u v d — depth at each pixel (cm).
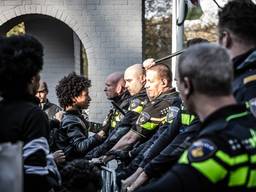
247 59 284
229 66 234
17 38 304
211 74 232
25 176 291
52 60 1230
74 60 1221
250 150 229
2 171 214
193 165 225
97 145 534
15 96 301
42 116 299
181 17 712
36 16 1116
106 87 584
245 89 283
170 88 488
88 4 1082
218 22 288
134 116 521
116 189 504
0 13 1088
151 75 484
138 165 475
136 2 1077
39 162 293
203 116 237
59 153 464
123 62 1085
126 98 572
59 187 338
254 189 230
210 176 224
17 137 293
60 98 532
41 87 670
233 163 226
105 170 509
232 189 227
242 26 280
